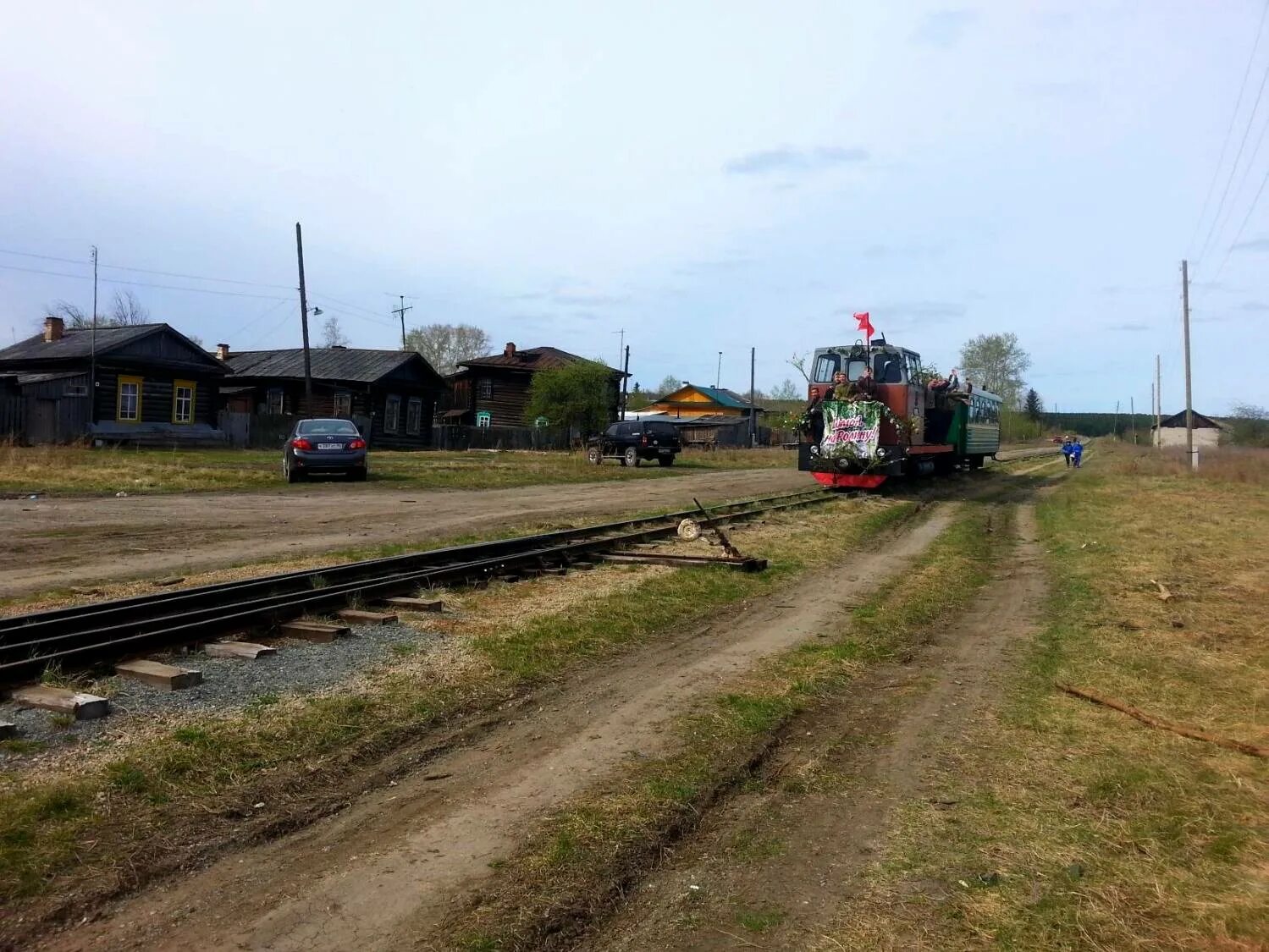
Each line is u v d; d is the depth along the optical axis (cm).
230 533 1280
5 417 3012
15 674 549
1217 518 1920
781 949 326
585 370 5106
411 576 912
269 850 383
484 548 1149
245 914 332
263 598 791
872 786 480
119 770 429
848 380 2336
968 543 1500
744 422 6838
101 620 704
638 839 407
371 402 4447
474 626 762
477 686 611
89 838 373
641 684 649
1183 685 670
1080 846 409
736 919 346
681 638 795
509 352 5941
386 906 341
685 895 364
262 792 432
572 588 954
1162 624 877
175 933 318
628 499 2042
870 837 419
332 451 2127
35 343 3834
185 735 477
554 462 3419
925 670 717
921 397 2506
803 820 438
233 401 4928
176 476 2058
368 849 387
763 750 529
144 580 926
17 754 444
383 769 476
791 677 675
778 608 938
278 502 1705
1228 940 332
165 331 3597
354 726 519
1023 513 2106
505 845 394
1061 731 564
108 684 558
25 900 327
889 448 2264
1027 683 675
